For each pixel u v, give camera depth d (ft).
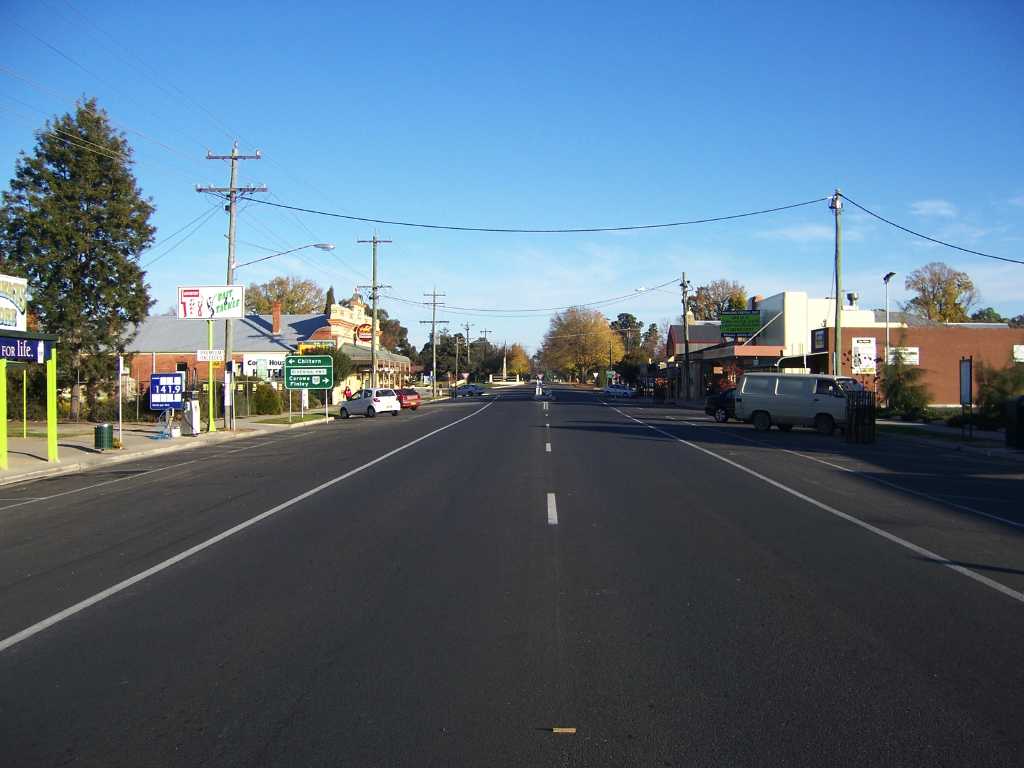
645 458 66.59
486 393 321.32
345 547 32.19
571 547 31.89
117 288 123.75
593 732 15.42
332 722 15.92
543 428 106.73
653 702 16.79
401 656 19.61
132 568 29.25
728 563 29.19
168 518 40.06
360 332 225.15
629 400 236.63
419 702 16.84
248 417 144.87
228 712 16.43
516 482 51.47
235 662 19.33
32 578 28.07
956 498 46.06
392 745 14.92
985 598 24.64
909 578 27.09
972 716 16.07
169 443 87.56
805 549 31.55
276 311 215.72
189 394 102.94
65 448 81.25
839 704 16.66
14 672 18.79
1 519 42.06
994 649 20.01
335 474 57.00
